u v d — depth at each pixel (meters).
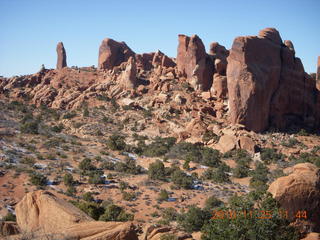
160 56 135.75
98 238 15.14
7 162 51.44
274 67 96.12
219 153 71.75
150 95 106.75
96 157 60.62
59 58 157.62
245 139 75.00
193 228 33.97
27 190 42.94
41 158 56.03
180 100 100.12
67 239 15.29
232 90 92.00
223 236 19.03
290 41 106.25
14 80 126.44
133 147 72.56
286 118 99.75
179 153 71.25
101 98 106.56
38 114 100.12
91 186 46.81
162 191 46.16
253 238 18.61
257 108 91.31
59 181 47.50
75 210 18.41
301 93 101.25
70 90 113.94
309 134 93.81
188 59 113.12
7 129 75.06
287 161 70.94
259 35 101.94
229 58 94.38
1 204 38.12
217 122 91.31
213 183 53.66
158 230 22.02
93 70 136.00
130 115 95.94
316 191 20.88
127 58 137.12
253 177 55.94
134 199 44.50
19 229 18.48
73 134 84.44
